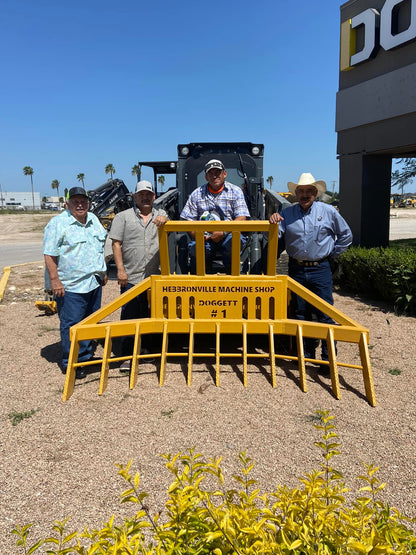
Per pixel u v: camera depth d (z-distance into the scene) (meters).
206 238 4.93
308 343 4.63
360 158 9.89
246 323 4.34
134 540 1.49
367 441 3.10
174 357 4.86
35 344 5.55
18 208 100.75
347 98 10.05
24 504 2.53
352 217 10.27
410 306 6.86
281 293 4.33
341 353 4.98
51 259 4.33
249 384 4.11
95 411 3.63
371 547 1.32
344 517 1.49
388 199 10.20
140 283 4.43
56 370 4.60
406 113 8.59
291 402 3.72
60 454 3.01
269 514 1.51
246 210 4.95
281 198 5.67
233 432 3.25
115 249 4.74
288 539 1.51
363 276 8.04
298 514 1.55
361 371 4.41
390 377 4.23
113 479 2.73
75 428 3.36
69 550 1.50
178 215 6.90
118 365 4.68
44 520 2.40
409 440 3.10
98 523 2.36
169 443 3.12
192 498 1.58
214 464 1.68
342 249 4.68
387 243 10.31
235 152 6.41
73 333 4.01
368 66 9.55
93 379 4.33
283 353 4.96
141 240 4.74
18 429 3.36
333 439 3.13
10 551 2.18
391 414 3.48
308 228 4.45
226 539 1.43
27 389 4.11
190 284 4.38
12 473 2.81
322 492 1.59
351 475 2.72
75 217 4.42
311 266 4.60
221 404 3.70
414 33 8.18
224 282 4.35
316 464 2.84
